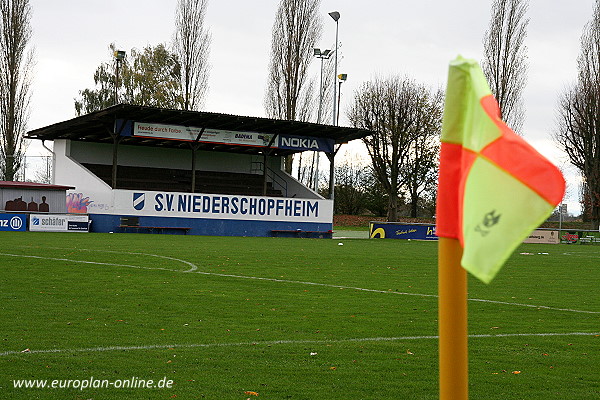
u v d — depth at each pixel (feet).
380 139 232.94
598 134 219.20
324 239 143.02
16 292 47.55
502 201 8.94
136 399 23.27
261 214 149.07
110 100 264.11
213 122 143.02
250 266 71.67
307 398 23.86
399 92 231.09
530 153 8.81
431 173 261.03
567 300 52.65
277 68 202.49
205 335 34.65
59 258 71.51
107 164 158.10
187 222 143.13
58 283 52.90
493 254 8.93
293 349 31.71
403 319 41.09
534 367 29.40
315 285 57.11
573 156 230.48
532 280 67.67
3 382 24.84
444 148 10.37
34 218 126.93
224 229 146.20
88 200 141.59
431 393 24.70
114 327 36.09
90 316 39.22
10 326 35.47
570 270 81.41
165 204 141.18
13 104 185.16
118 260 72.33
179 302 45.62
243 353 30.68
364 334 36.04
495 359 30.86
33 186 133.80
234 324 38.17
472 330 38.40
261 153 171.42
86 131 149.59
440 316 10.82
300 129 149.69
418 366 28.76
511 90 210.38
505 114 210.38
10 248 81.66
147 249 89.20
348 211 271.28
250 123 143.95
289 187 169.17
